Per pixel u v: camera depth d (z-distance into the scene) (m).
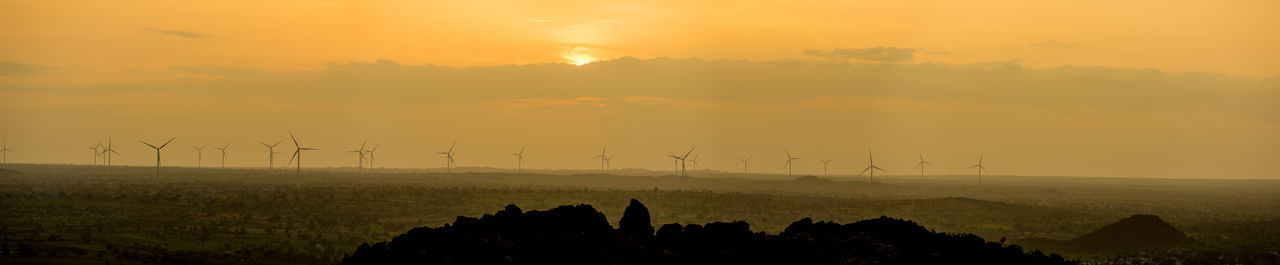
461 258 57.88
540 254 60.50
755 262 63.34
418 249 58.00
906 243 67.12
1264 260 122.69
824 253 64.06
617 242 63.84
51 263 100.94
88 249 113.25
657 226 169.88
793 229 70.19
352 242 129.25
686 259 63.41
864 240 65.75
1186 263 118.75
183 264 103.44
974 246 68.31
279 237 134.25
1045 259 69.44
